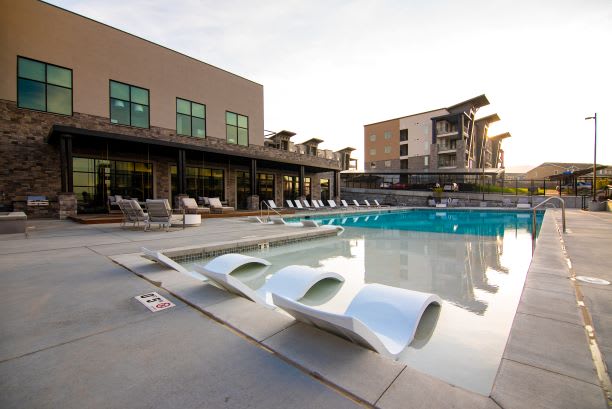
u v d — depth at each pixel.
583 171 23.02
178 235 7.60
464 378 2.13
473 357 2.41
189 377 1.66
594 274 3.82
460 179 32.09
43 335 2.19
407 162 46.56
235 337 2.14
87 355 1.91
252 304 2.76
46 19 12.20
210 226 9.86
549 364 1.72
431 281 4.59
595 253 5.18
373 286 2.91
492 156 58.09
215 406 1.43
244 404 1.44
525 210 20.20
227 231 8.47
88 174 13.11
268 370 1.73
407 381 1.60
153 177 15.09
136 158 14.48
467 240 8.67
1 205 11.06
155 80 15.41
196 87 17.14
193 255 5.75
